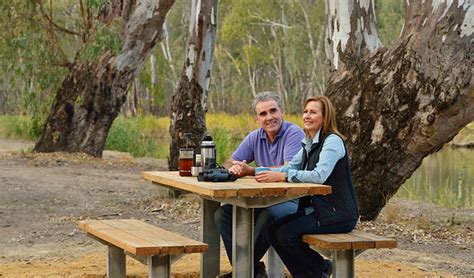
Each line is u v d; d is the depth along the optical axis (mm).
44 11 21578
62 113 21625
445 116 10727
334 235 6156
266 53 54156
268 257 7008
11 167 18188
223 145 19219
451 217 12516
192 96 14836
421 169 22781
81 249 9250
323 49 50812
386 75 11141
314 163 6230
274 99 6906
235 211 6109
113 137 26281
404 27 11188
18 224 11133
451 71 10578
